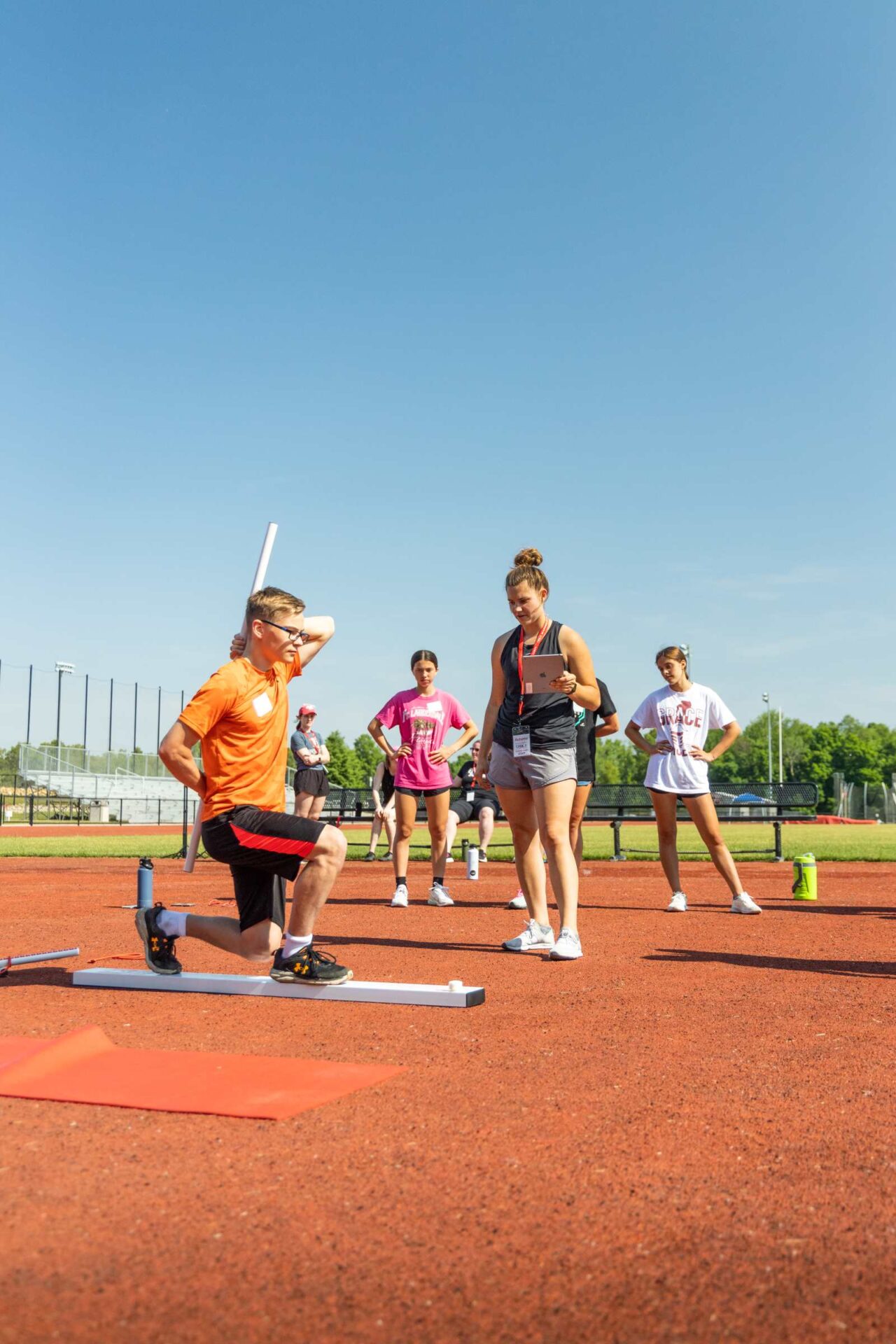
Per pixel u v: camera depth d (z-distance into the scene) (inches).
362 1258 82.4
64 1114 117.5
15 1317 72.4
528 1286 78.2
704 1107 122.9
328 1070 135.6
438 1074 136.3
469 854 478.9
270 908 186.9
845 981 206.2
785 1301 76.1
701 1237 86.8
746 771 5182.1
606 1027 164.9
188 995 189.5
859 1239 86.6
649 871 537.6
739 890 334.3
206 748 182.7
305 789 508.4
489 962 230.1
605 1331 71.8
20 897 383.9
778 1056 147.0
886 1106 123.8
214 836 182.2
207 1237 85.8
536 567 257.1
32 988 196.4
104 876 504.4
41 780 1804.9
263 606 184.5
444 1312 74.1
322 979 184.5
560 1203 93.5
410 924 303.9
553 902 374.0
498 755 250.4
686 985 202.1
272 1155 105.0
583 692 237.0
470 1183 98.0
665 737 337.1
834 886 453.4
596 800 615.5
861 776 5054.1
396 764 358.0
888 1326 72.8
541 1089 129.6
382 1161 103.5
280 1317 73.1
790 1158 105.5
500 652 255.4
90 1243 84.4
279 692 187.6
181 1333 70.9
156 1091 125.3
